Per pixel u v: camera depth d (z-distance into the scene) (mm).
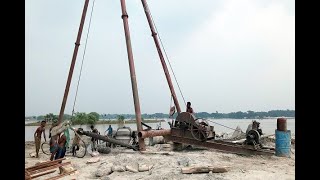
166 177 8922
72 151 14758
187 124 15891
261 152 13266
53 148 12531
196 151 15766
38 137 15016
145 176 9398
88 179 9656
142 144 15367
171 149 16484
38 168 8008
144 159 11359
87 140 21312
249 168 10148
